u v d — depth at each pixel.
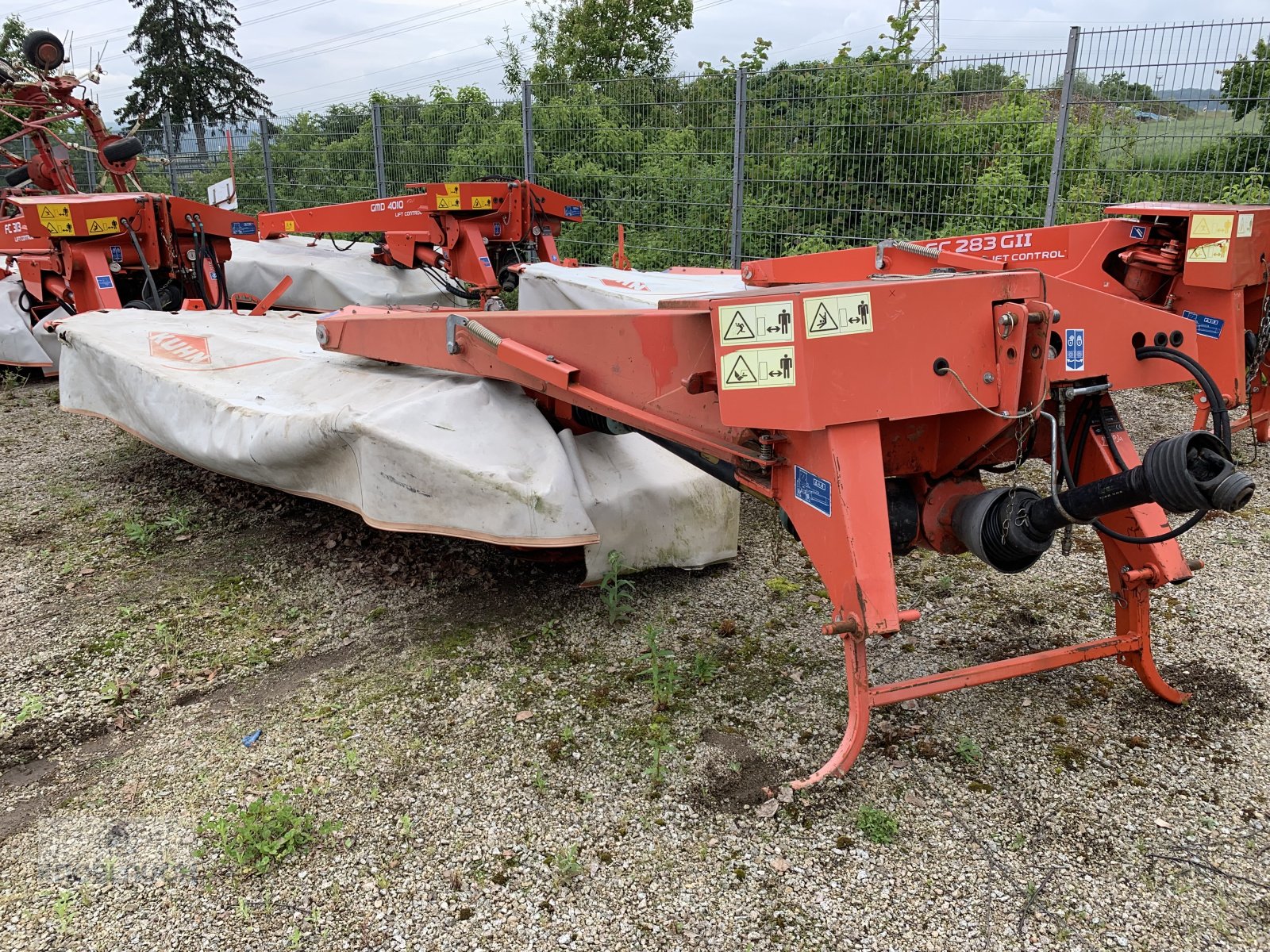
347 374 3.86
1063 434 2.54
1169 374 2.58
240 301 8.55
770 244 9.73
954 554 2.77
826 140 9.11
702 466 3.08
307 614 3.74
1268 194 7.04
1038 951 2.08
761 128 9.47
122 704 3.16
